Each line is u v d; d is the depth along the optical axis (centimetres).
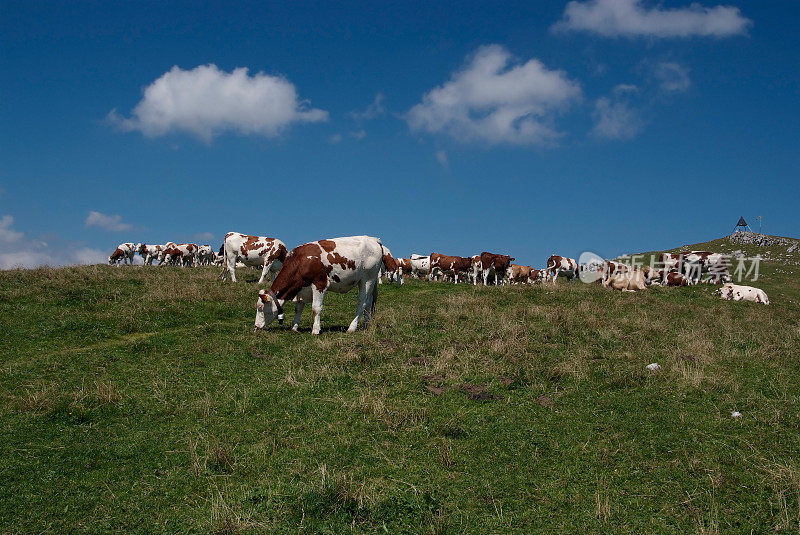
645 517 579
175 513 585
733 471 671
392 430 779
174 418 831
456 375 1010
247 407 866
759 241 6003
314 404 878
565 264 3784
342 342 1240
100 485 641
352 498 592
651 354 1191
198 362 1099
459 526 557
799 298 3266
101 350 1181
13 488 626
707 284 3341
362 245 1424
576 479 657
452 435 771
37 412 837
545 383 982
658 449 731
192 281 1994
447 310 1680
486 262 3406
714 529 550
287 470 671
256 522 555
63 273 1898
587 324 1466
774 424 805
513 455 714
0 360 1091
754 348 1277
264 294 1366
